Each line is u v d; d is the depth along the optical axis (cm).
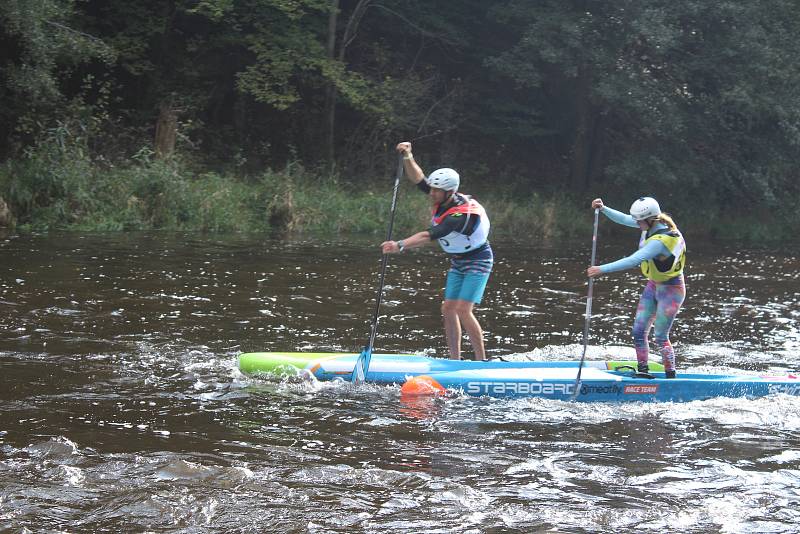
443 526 417
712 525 430
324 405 613
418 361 695
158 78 2288
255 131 2506
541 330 952
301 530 406
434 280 1260
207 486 452
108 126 2086
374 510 432
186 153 2055
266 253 1452
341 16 2605
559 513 438
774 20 2500
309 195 2047
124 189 1739
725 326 1022
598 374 682
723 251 2086
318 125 2538
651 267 681
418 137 2634
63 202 1658
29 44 1686
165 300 979
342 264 1373
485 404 640
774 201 2608
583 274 1448
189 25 2384
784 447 558
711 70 2483
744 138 2619
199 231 1745
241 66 2455
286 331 862
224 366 708
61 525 401
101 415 564
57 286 1017
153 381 652
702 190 2684
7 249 1290
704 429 595
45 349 732
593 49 2358
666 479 492
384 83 2389
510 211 2319
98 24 2255
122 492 440
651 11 2267
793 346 912
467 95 2762
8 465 468
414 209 2095
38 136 1808
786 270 1678
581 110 2648
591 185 2767
